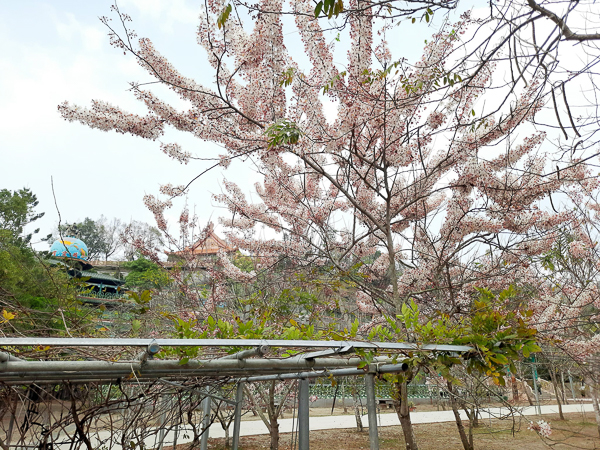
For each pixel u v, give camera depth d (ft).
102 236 136.26
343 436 39.24
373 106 15.33
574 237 26.71
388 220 17.38
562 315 21.58
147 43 14.07
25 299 20.58
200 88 15.15
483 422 45.60
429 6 9.89
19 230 63.26
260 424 45.70
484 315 9.65
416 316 9.93
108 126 14.61
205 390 15.99
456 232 18.44
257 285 23.29
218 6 14.01
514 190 16.97
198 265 24.67
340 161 19.11
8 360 6.82
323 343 8.66
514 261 19.49
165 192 20.25
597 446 30.58
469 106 16.40
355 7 14.23
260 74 15.35
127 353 9.93
